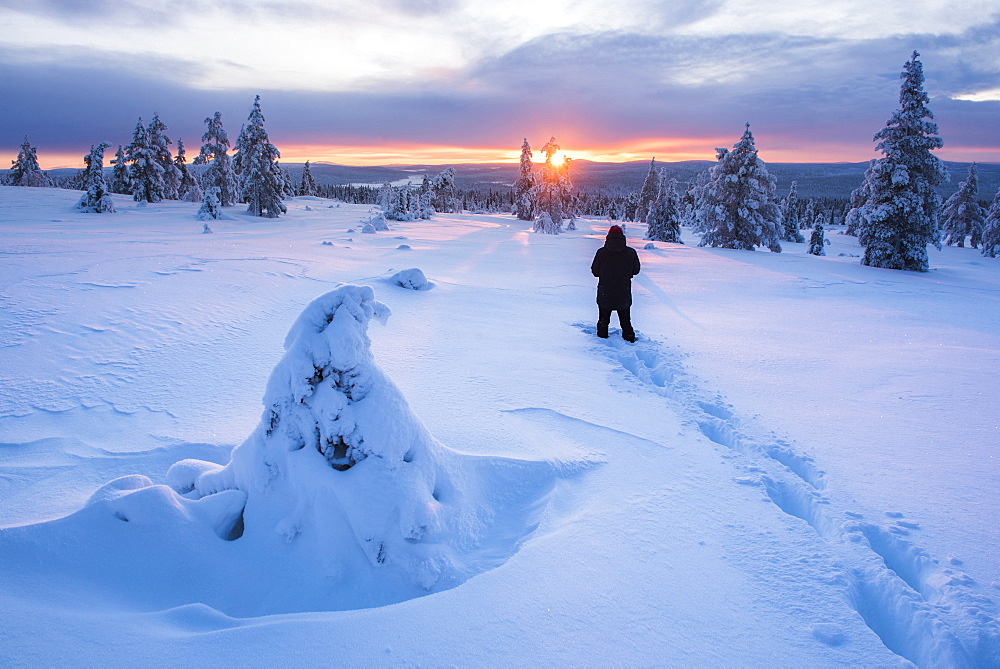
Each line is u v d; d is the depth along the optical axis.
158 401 4.76
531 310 10.29
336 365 2.75
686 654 2.03
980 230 60.25
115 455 3.79
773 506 3.26
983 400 5.54
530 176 75.94
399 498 2.64
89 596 2.21
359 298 2.91
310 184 107.69
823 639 2.14
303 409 2.80
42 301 6.90
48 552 2.28
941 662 2.15
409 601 2.25
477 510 3.06
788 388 5.88
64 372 5.14
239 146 43.66
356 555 2.58
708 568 2.60
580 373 6.12
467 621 2.13
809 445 4.30
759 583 2.51
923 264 27.41
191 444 3.89
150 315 6.96
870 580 2.60
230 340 6.59
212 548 2.60
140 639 1.94
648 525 2.97
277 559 2.61
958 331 9.74
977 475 3.81
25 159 61.53
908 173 27.52
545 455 3.73
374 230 33.38
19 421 4.25
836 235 77.94
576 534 2.83
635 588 2.41
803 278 19.41
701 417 4.91
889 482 3.68
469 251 23.97
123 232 23.67
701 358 7.15
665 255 28.80
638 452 4.03
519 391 5.25
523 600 2.28
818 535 2.96
